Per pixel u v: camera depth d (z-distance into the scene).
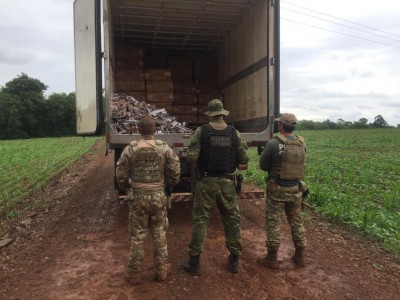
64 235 6.22
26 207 8.63
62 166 15.66
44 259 5.19
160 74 9.64
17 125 76.38
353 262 5.14
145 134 4.47
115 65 10.07
